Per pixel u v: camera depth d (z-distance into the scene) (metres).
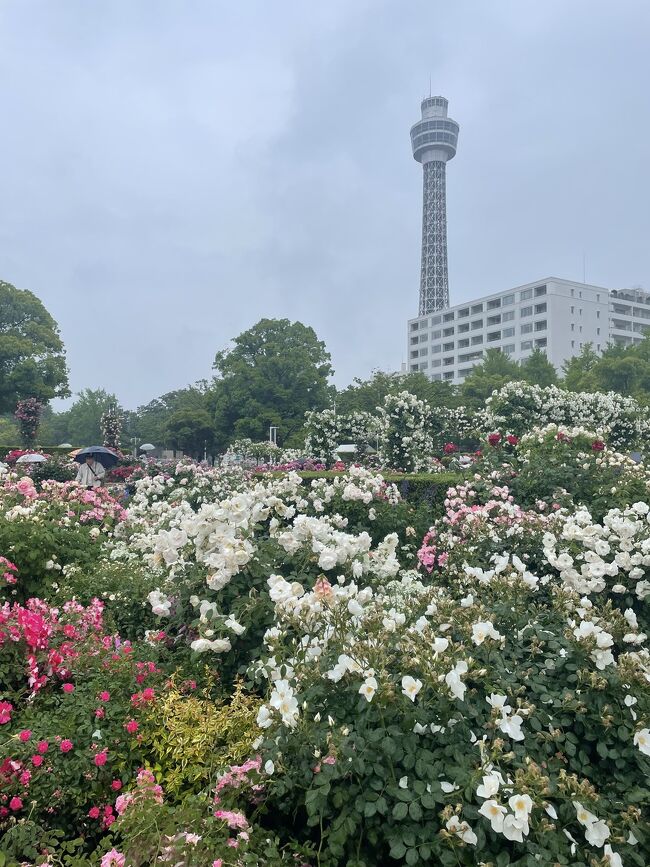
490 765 2.04
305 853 2.12
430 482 8.75
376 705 2.20
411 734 2.12
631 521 4.51
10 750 2.50
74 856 2.27
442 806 2.01
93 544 5.88
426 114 124.88
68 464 17.22
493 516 6.18
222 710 2.80
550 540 4.21
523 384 14.54
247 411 43.12
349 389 37.81
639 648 3.10
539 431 9.36
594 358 43.16
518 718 2.23
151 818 2.12
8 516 5.23
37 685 2.99
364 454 16.69
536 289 77.06
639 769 2.32
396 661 2.46
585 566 3.88
